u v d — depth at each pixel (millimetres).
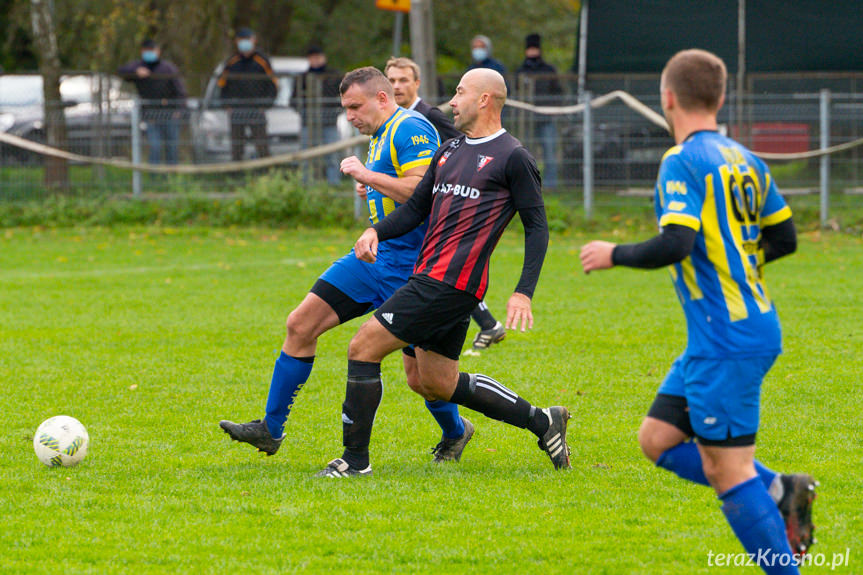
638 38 71312
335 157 64562
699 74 12875
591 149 61938
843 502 17188
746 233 12750
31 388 26266
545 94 65000
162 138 64500
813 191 61594
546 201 62406
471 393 19078
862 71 70312
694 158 12555
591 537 15602
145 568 14297
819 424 22375
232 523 16188
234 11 98000
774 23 70125
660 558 14734
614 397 25188
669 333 33250
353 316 19938
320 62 66312
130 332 33875
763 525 12617
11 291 42594
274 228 63875
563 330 33906
